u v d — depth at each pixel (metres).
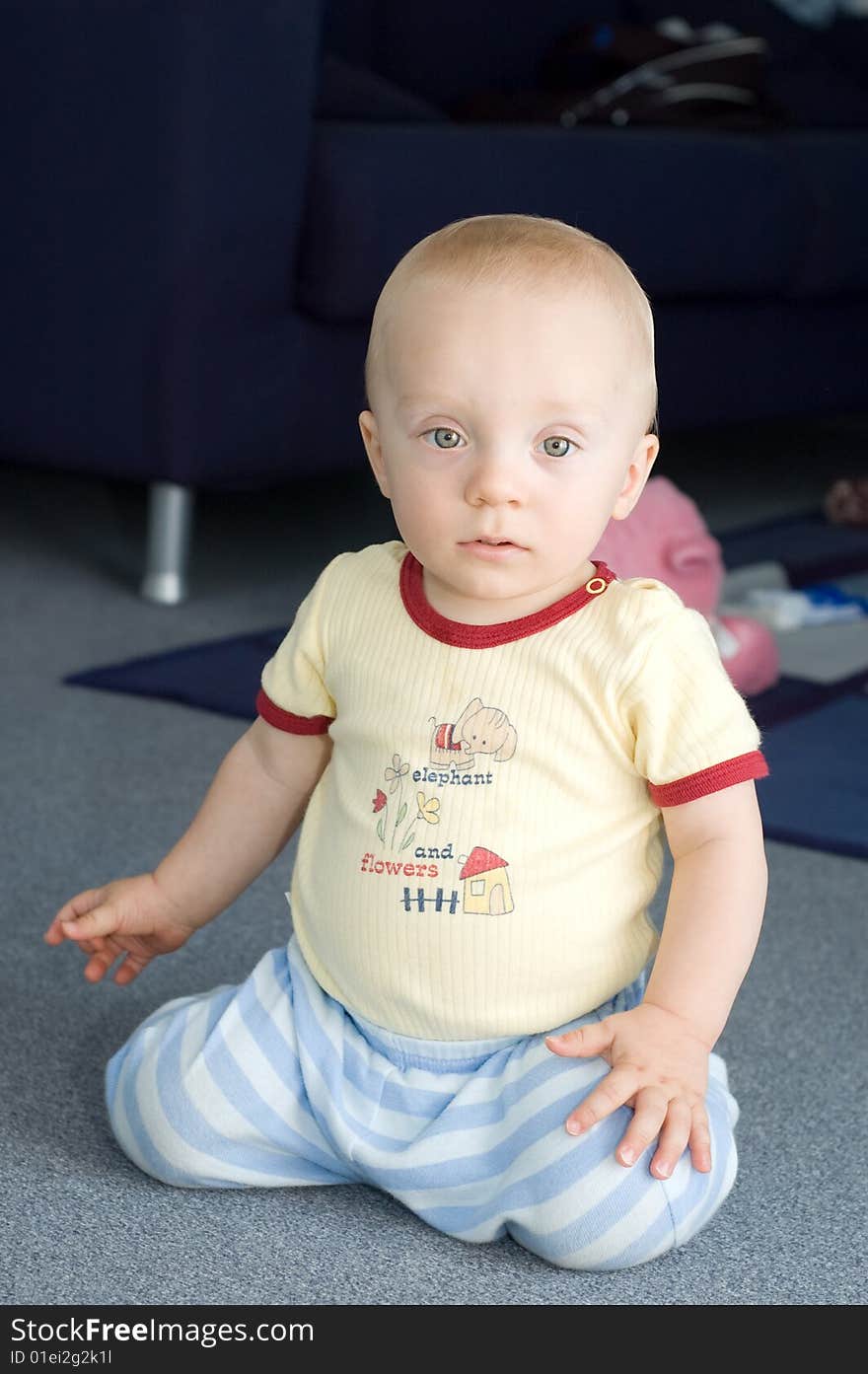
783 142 2.55
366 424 0.83
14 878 1.24
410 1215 0.85
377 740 0.84
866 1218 0.86
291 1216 0.84
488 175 2.00
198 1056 0.85
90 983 1.08
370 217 1.87
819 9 3.40
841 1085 0.99
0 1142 0.90
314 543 2.29
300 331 1.93
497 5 2.94
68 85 1.84
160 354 1.85
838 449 3.21
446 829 0.81
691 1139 0.78
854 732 1.62
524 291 0.78
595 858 0.81
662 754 0.80
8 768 1.45
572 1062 0.80
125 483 2.57
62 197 1.88
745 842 0.81
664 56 2.77
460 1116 0.81
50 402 1.95
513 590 0.80
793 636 1.94
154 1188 0.86
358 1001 0.84
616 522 1.61
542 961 0.81
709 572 1.66
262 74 1.79
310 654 0.89
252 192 1.82
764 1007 1.09
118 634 1.85
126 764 1.48
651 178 2.23
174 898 0.94
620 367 0.79
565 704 0.81
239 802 0.93
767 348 2.60
